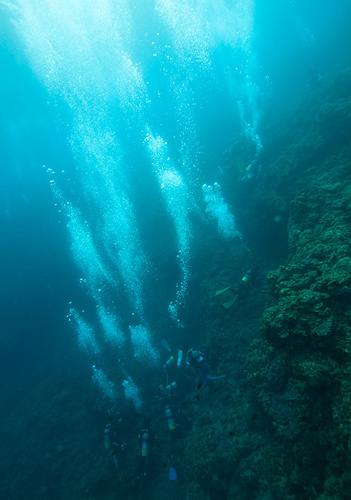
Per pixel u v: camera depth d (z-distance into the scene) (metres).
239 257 6.62
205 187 9.45
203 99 17.03
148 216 11.17
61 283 11.45
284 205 5.39
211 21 15.73
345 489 1.77
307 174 5.39
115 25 13.97
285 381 2.76
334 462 1.99
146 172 13.97
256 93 14.31
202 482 3.66
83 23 12.59
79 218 12.57
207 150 13.26
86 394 7.37
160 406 5.84
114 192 13.00
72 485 5.34
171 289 8.35
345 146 5.29
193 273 7.52
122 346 8.11
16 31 10.05
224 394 4.49
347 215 3.47
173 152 14.55
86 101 15.01
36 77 11.88
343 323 2.32
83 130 15.01
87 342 9.23
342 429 1.93
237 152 9.79
